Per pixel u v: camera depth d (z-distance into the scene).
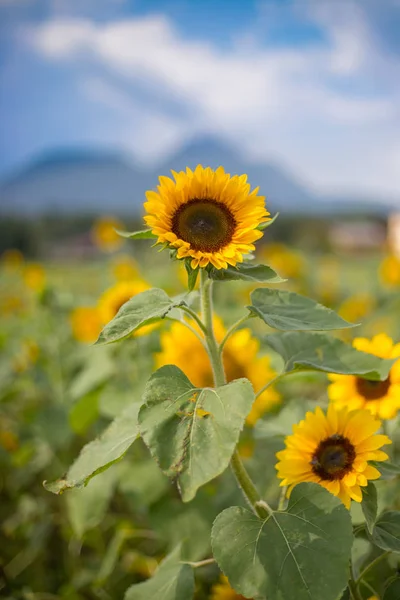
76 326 1.91
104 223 3.23
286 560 0.62
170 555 0.88
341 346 0.85
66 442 1.58
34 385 1.95
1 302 3.19
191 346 1.08
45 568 1.47
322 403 0.99
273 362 1.30
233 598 1.01
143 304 0.71
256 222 0.71
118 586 1.32
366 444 0.73
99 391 1.51
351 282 3.73
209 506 1.19
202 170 0.74
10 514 1.66
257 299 0.76
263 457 1.27
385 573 0.88
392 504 1.03
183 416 0.62
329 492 0.66
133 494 1.22
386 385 0.90
